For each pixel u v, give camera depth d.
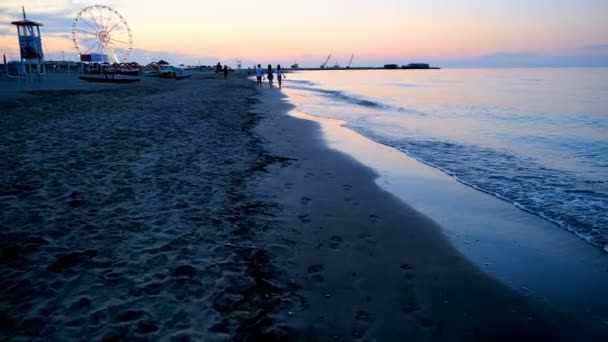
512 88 39.94
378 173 7.67
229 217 4.95
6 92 21.06
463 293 3.54
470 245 4.58
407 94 32.94
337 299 3.35
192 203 5.33
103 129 10.15
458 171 7.95
